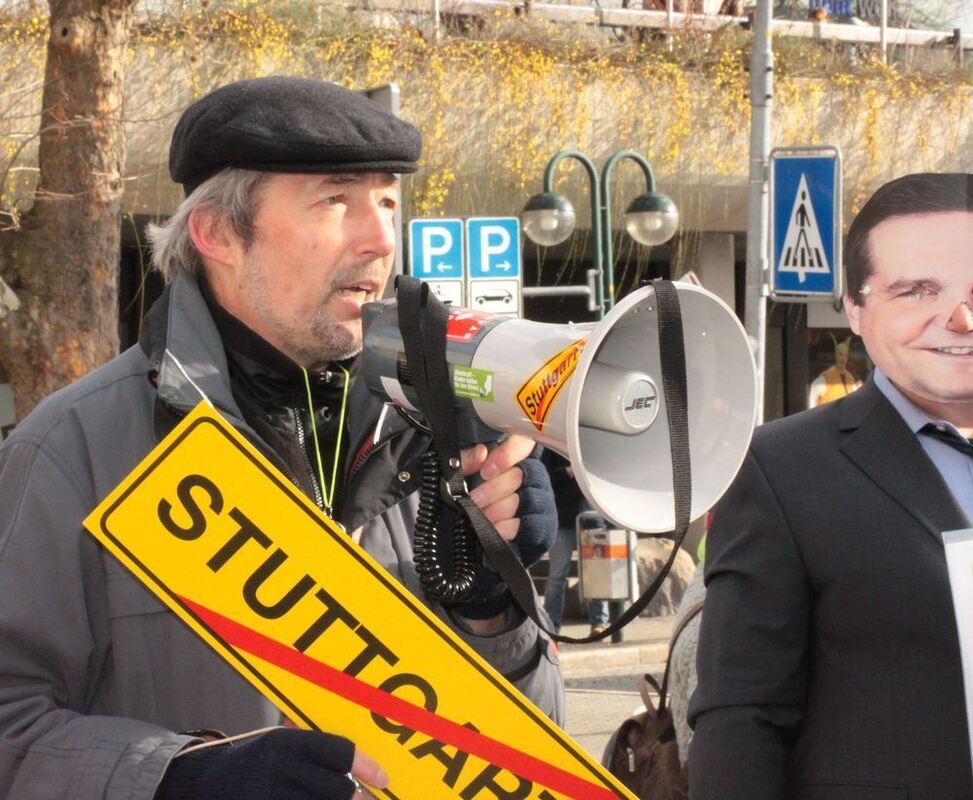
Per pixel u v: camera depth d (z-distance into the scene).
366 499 1.94
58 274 7.65
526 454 1.77
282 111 1.82
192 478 1.62
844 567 2.08
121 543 1.61
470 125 11.05
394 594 1.62
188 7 10.09
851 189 12.34
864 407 2.19
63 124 7.51
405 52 10.74
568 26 11.51
